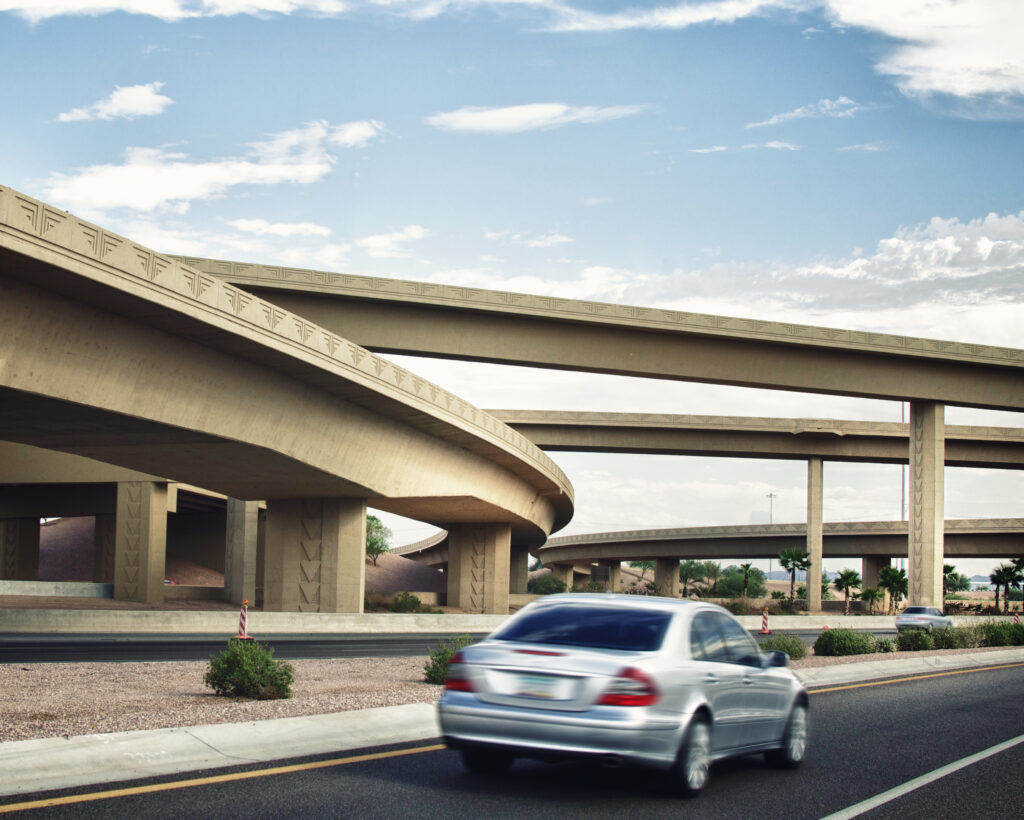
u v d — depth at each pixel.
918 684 23.27
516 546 117.69
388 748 11.81
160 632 37.84
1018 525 103.12
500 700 9.33
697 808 9.32
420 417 47.12
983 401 69.69
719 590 173.25
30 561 74.75
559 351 59.03
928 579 68.56
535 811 8.93
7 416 32.94
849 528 110.88
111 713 13.11
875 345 65.44
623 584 194.88
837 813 9.26
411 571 128.00
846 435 91.12
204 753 10.79
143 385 32.19
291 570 50.69
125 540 61.84
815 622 68.12
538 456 63.62
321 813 8.52
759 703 10.94
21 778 9.30
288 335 35.59
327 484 46.81
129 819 8.09
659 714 9.13
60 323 28.56
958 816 9.26
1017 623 46.50
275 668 15.87
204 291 31.25
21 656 23.70
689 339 61.88
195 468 43.66
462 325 57.41
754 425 89.31
